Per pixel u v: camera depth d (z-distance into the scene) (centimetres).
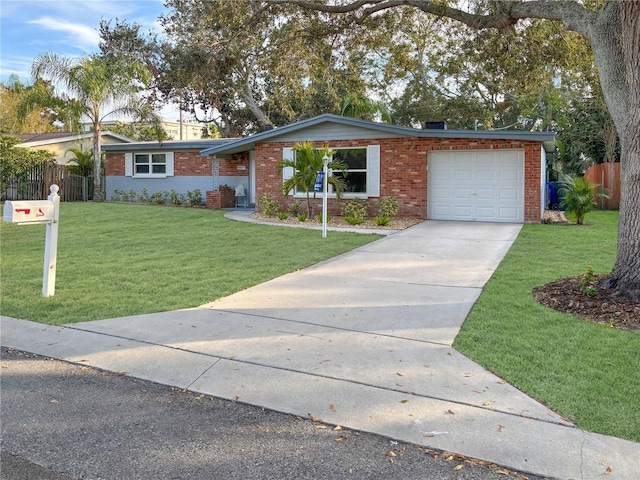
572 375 410
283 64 1459
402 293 682
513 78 1291
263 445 327
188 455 317
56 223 686
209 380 426
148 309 618
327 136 1667
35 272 832
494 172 1520
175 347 497
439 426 343
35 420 363
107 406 384
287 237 1184
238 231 1284
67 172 2356
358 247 1058
